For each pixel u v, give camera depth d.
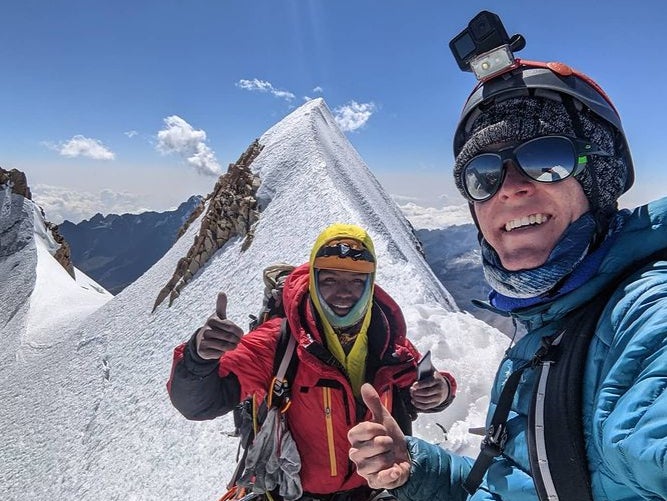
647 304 0.45
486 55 0.61
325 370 1.11
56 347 12.70
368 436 0.70
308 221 7.01
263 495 1.16
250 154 11.05
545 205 0.56
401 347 1.24
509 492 0.56
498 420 0.59
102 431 7.02
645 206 0.53
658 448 0.36
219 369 1.12
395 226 9.14
